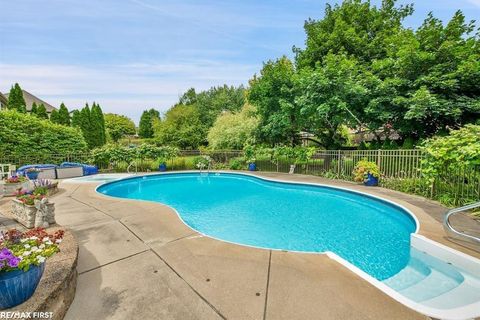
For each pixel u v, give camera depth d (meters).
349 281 2.65
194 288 2.53
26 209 4.19
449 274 3.26
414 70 9.69
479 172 5.39
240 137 17.59
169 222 4.77
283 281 2.65
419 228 4.23
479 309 2.17
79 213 5.41
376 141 12.30
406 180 7.68
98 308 2.22
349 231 5.25
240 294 2.42
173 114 27.69
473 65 8.27
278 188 10.52
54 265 2.45
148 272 2.86
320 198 8.55
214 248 3.55
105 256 3.29
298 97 12.16
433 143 6.01
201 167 15.27
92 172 13.49
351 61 10.73
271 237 4.92
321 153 12.19
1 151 11.81
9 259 1.77
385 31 12.51
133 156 14.59
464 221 4.57
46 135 13.62
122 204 6.28
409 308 2.19
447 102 8.71
